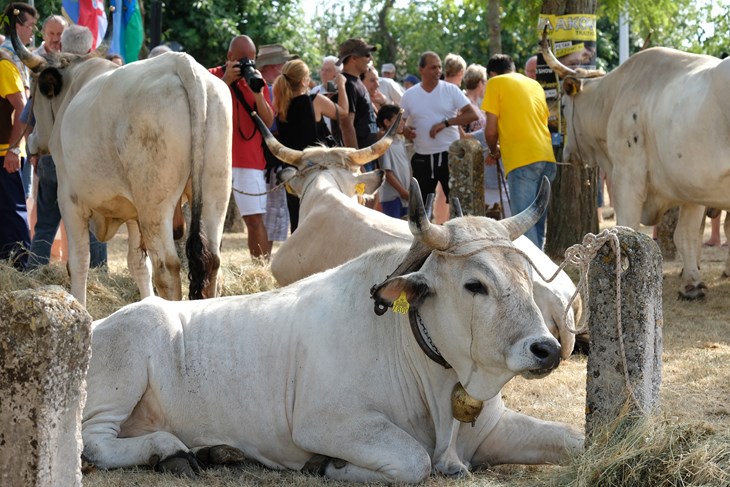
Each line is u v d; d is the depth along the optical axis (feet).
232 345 16.90
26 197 37.17
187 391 16.81
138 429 16.99
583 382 21.79
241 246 44.88
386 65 54.90
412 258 15.69
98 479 15.64
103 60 27.50
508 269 14.66
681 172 29.63
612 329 15.47
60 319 11.63
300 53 86.02
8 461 11.69
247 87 32.37
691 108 28.96
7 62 32.53
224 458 16.42
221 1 82.02
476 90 41.73
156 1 46.52
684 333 26.53
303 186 26.25
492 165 38.83
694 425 14.93
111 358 16.70
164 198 23.61
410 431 16.19
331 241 23.11
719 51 67.67
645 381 15.49
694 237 31.58
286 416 16.43
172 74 23.52
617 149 32.09
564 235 41.34
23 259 33.09
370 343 16.17
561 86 35.37
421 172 37.17
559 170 41.14
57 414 11.76
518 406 20.03
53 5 66.49
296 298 17.17
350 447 15.64
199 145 23.34
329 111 34.81
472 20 111.14
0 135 32.60
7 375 11.60
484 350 14.58
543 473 15.98
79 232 25.93
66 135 24.98
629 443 14.74
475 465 16.63
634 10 62.39
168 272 23.82
